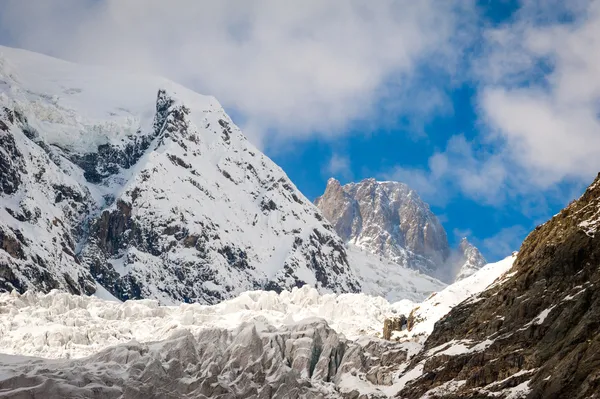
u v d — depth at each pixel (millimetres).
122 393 183875
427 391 179375
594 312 161875
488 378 169875
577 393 149000
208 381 188375
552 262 180125
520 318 177875
